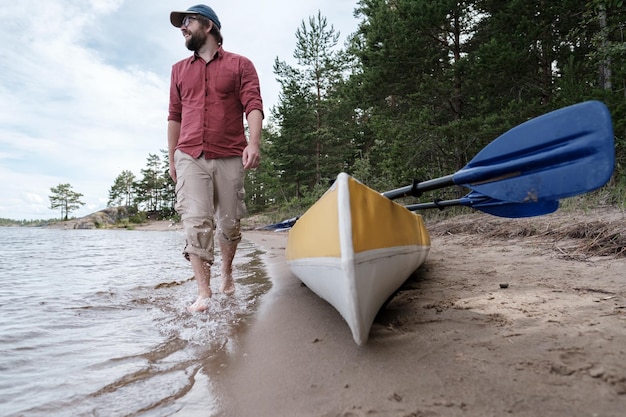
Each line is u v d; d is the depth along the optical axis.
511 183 1.88
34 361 1.78
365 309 1.60
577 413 1.05
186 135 2.79
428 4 8.25
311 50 20.66
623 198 4.73
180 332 2.16
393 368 1.43
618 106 5.52
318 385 1.37
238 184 2.89
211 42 2.85
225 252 3.07
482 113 8.49
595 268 2.76
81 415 1.29
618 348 1.41
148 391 1.45
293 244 2.80
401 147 8.95
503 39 7.55
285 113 20.94
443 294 2.41
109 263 6.21
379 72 8.98
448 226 6.53
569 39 7.83
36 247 11.38
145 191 63.19
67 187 82.12
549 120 1.75
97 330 2.26
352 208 1.64
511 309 1.98
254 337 1.99
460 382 1.28
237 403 1.31
